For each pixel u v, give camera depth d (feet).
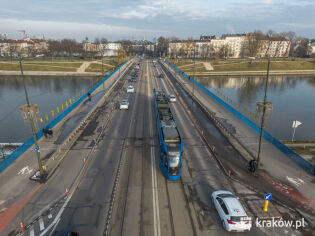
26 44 584.40
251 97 223.51
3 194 61.82
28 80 310.86
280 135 125.08
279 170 74.33
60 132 102.68
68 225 51.26
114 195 61.21
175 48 595.47
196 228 50.85
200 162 79.15
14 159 78.28
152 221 52.54
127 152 85.35
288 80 336.08
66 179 68.39
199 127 111.65
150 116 127.44
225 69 404.16
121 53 444.14
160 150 80.18
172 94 170.71
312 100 212.43
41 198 60.34
